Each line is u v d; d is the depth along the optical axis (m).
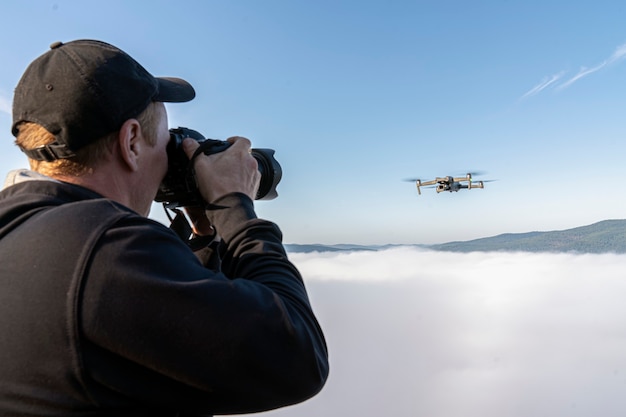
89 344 0.50
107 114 0.62
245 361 0.54
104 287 0.51
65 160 0.63
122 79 0.63
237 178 0.73
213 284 0.55
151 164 0.70
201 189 0.74
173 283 0.53
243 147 0.77
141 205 0.70
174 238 0.59
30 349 0.50
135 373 0.52
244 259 0.67
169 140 0.77
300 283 0.67
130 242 0.54
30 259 0.52
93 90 0.60
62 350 0.50
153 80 0.69
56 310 0.50
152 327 0.51
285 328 0.57
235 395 0.55
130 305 0.51
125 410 0.53
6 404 0.51
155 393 0.53
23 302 0.51
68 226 0.53
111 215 0.55
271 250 0.68
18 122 0.62
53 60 0.62
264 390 0.56
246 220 0.70
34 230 0.54
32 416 0.50
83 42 0.65
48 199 0.59
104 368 0.51
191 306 0.52
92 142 0.63
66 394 0.50
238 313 0.54
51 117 0.60
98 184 0.64
